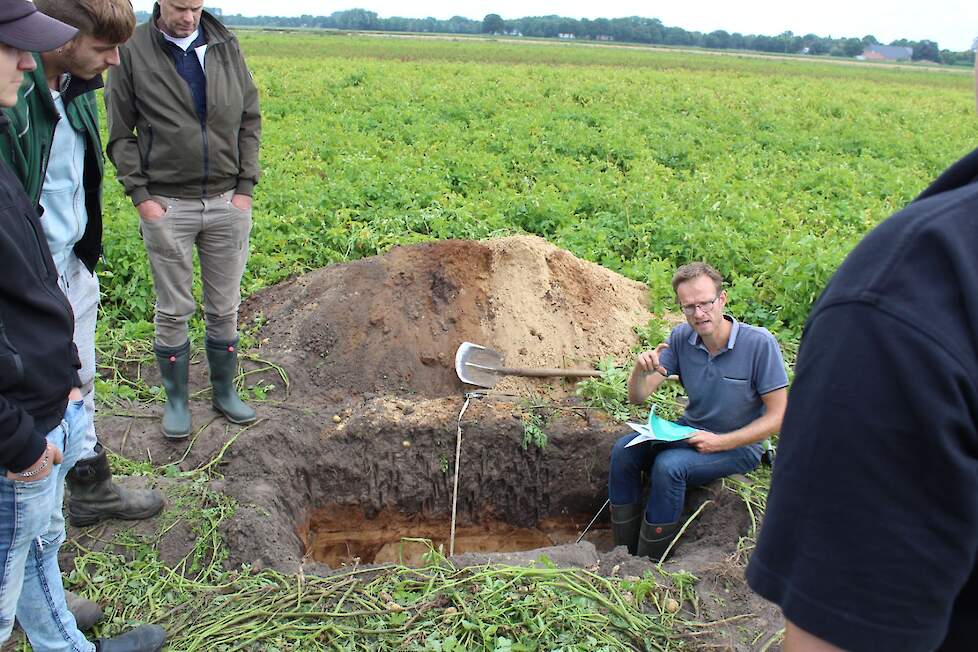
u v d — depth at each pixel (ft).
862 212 32.83
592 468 17.43
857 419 3.69
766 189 36.65
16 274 7.66
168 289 14.87
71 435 9.18
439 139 46.85
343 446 17.13
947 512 3.66
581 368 19.22
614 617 11.69
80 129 10.93
